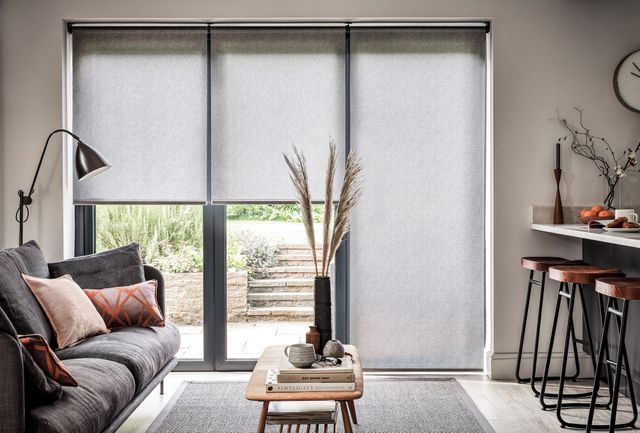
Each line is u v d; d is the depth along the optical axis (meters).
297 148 4.65
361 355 4.72
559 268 3.79
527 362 4.59
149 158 4.66
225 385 4.41
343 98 4.65
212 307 4.78
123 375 3.08
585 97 4.58
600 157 4.59
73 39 4.64
